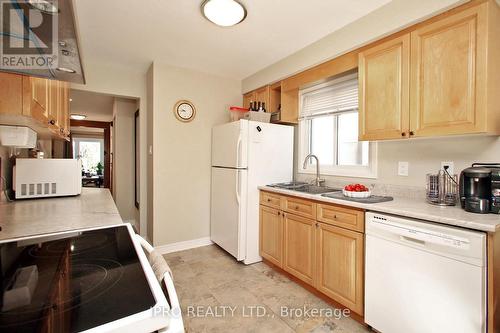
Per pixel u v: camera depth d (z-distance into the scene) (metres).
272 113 3.21
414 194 1.97
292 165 3.13
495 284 1.23
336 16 2.06
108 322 0.50
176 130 3.22
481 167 1.46
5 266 0.76
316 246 2.11
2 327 0.47
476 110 1.40
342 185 2.57
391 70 1.81
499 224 1.19
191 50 2.73
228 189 2.98
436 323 1.34
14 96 1.03
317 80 2.60
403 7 1.76
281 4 1.90
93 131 9.45
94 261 0.80
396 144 2.10
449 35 1.51
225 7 1.88
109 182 6.91
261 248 2.84
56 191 2.13
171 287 0.65
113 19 2.12
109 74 3.18
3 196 1.89
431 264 1.36
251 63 3.10
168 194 3.18
